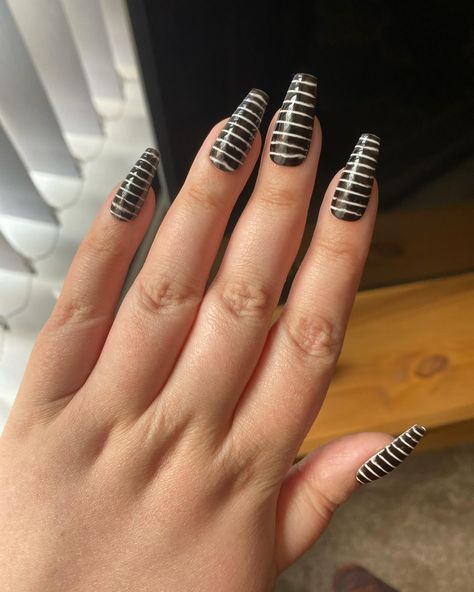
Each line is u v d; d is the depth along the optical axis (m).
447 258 0.26
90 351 0.15
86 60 0.22
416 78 0.18
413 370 0.27
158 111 0.17
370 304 0.29
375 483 0.36
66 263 0.25
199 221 0.14
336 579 0.32
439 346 0.28
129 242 0.15
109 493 0.15
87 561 0.14
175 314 0.15
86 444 0.15
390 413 0.26
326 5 0.15
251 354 0.15
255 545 0.15
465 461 0.36
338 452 0.16
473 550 0.34
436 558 0.34
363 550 0.34
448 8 0.16
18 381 0.25
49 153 0.22
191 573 0.15
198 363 0.15
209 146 0.14
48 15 0.18
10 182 0.20
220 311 0.15
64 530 0.14
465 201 0.23
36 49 0.19
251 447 0.15
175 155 0.18
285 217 0.14
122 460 0.15
